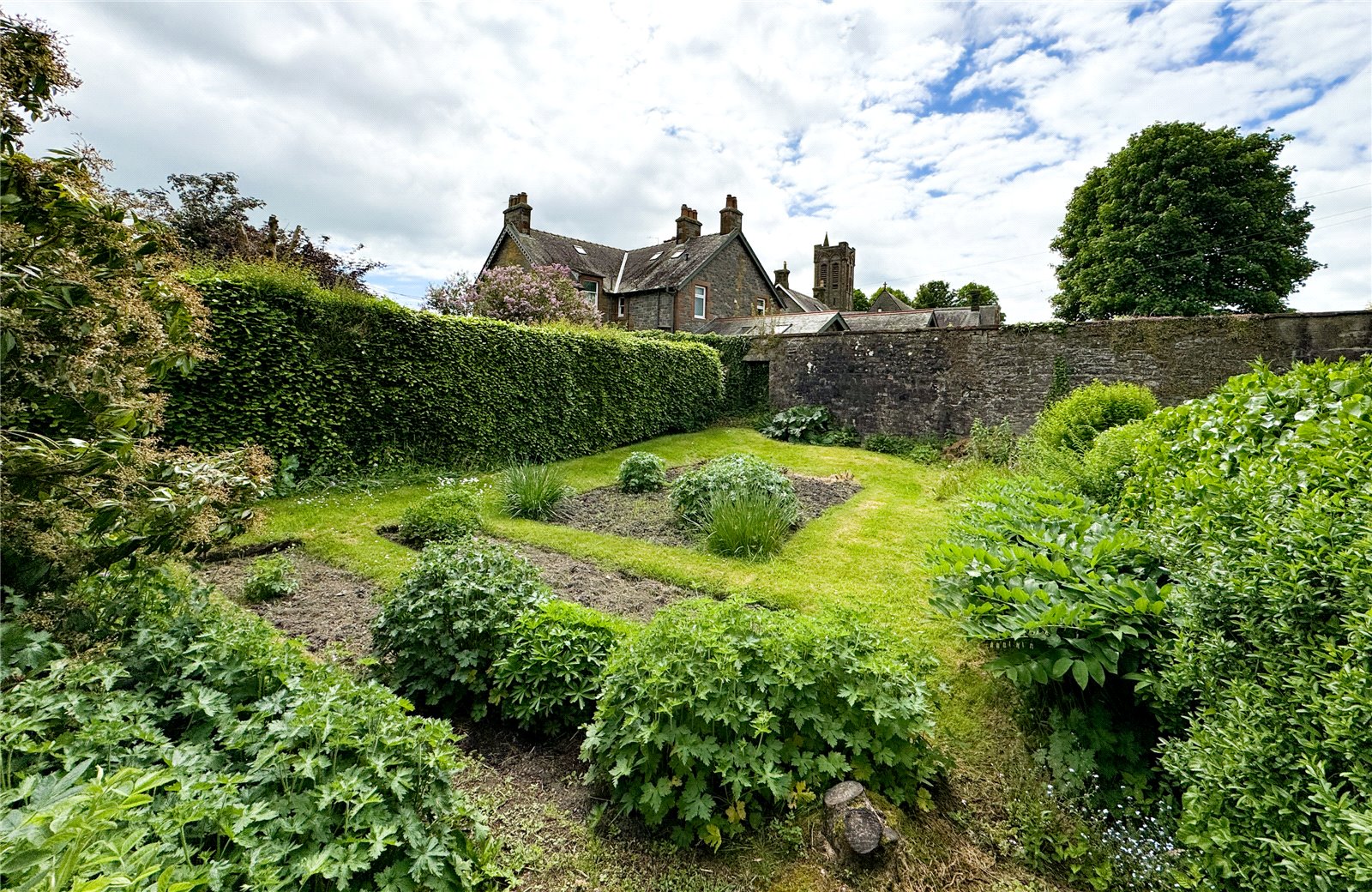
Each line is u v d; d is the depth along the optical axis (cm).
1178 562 236
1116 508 389
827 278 3584
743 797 206
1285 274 1744
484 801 218
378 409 727
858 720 216
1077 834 201
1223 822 158
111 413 197
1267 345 863
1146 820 208
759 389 1409
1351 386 306
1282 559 179
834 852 191
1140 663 227
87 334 190
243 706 190
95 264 201
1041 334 1045
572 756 250
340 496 646
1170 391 935
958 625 284
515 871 190
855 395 1241
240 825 132
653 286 2052
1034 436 731
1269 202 1709
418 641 276
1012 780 228
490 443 848
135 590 221
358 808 148
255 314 613
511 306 1446
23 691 153
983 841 206
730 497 545
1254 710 163
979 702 280
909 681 223
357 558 473
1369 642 147
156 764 153
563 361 959
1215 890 160
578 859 197
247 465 243
